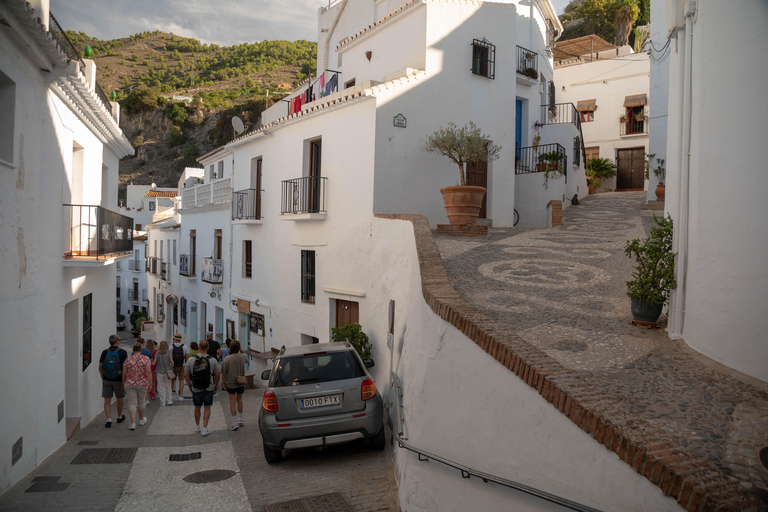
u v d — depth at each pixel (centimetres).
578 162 2198
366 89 1268
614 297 692
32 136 742
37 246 762
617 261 914
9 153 668
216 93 11562
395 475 636
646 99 2803
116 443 866
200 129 9644
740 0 425
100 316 1191
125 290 5444
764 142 395
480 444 398
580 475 292
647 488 248
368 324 1188
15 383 668
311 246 1446
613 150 2911
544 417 327
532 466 335
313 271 1464
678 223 544
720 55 453
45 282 796
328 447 795
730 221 437
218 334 2111
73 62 790
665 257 551
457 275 820
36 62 735
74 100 910
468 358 432
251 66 14462
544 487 321
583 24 4953
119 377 1009
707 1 479
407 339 746
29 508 567
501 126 1567
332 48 2384
